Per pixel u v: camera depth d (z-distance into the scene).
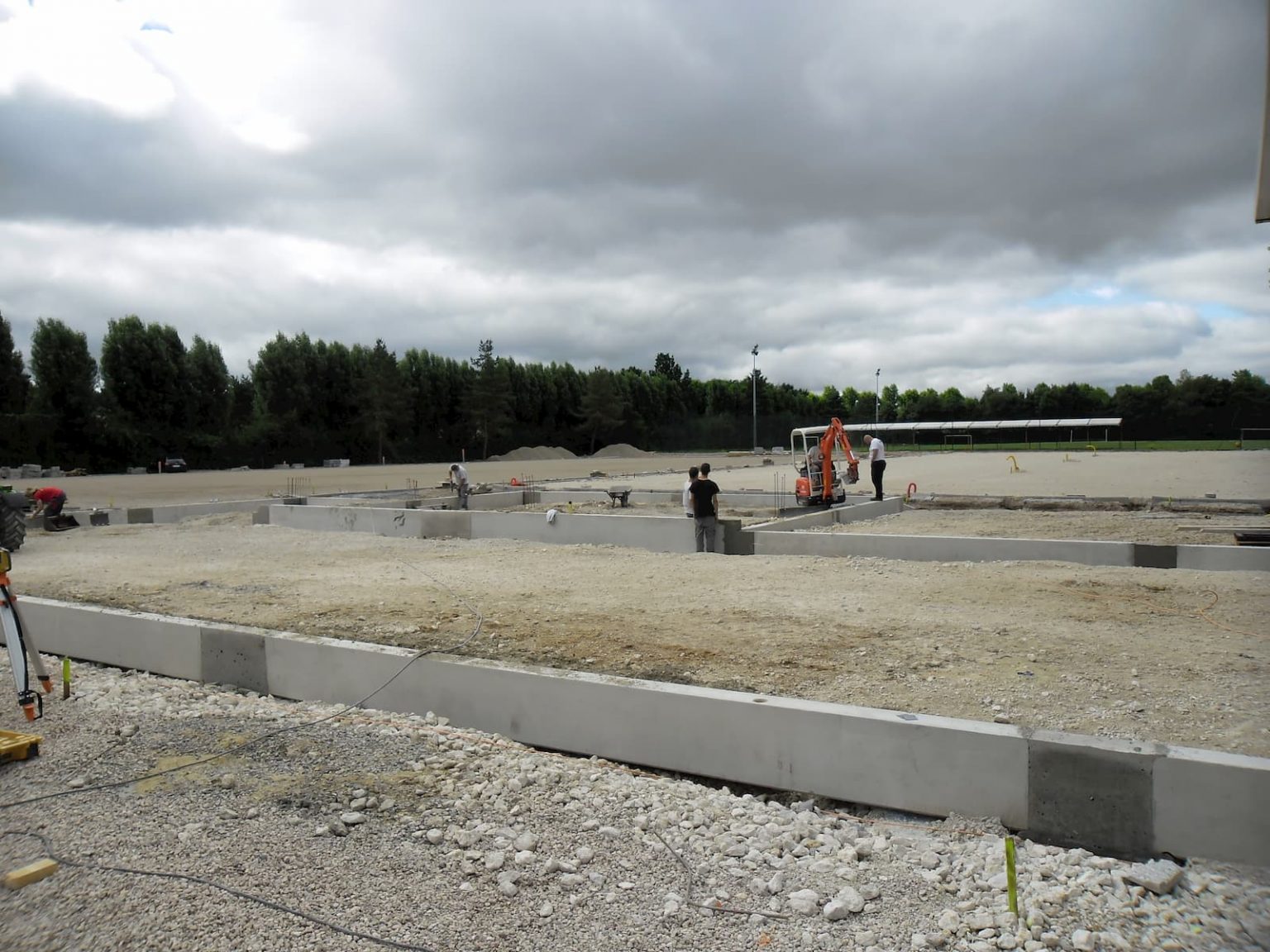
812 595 9.00
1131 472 31.48
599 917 3.27
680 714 5.11
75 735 5.39
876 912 3.32
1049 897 3.37
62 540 15.75
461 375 73.94
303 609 8.64
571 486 27.77
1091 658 6.30
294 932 3.16
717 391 99.00
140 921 3.24
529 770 4.78
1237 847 3.76
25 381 48.19
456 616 8.18
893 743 4.49
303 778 4.62
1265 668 5.99
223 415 58.06
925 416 100.44
